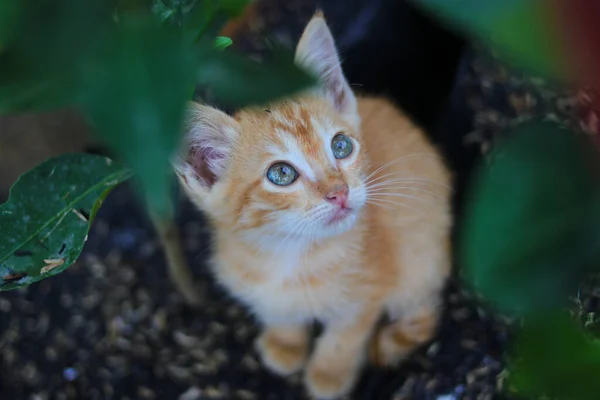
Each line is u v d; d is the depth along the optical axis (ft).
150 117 0.62
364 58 1.75
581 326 0.95
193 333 1.77
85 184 1.19
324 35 1.29
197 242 1.86
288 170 1.31
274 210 1.33
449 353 1.66
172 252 1.58
